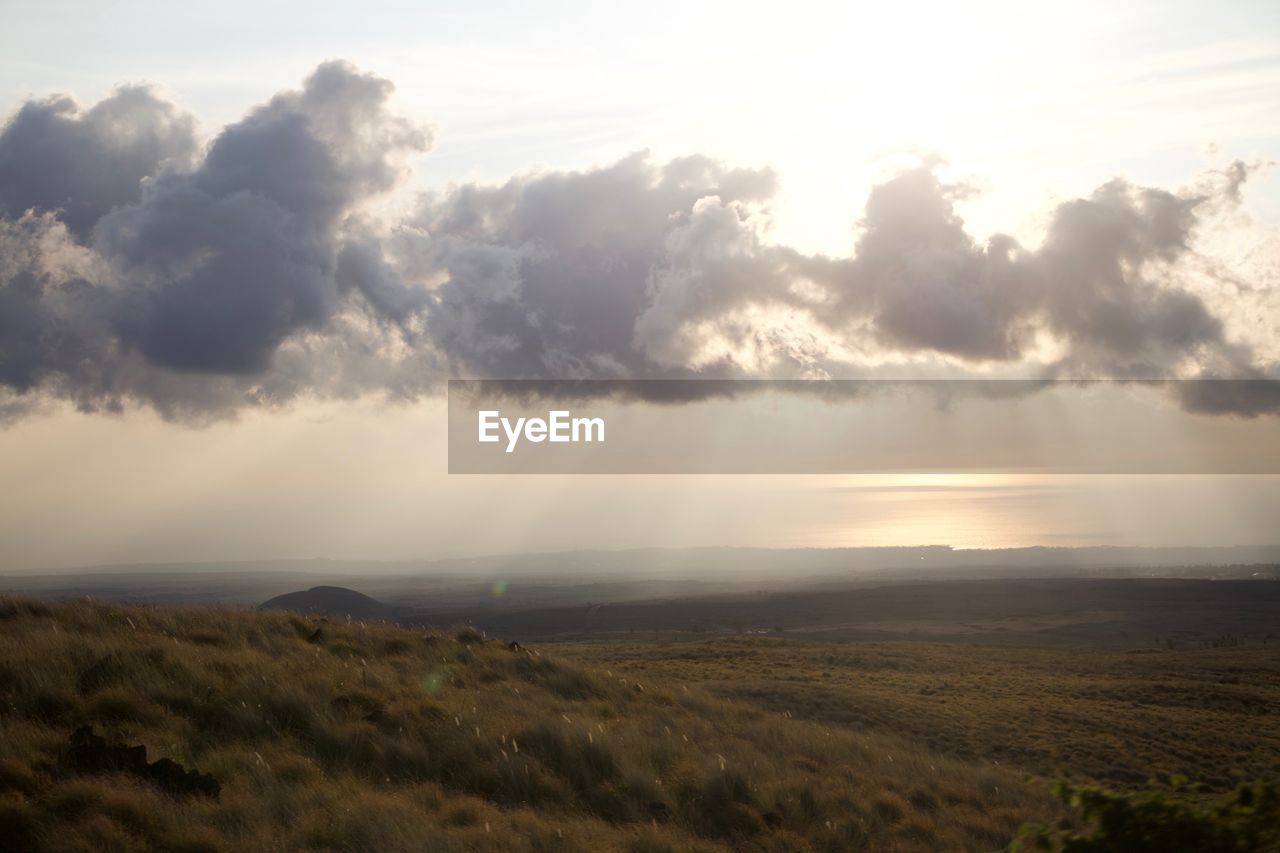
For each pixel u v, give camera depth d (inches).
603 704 860.0
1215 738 1444.4
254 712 613.0
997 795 842.2
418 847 430.3
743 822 592.7
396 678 786.8
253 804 469.1
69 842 392.5
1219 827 281.9
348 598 6855.3
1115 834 291.4
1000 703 1620.3
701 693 1123.9
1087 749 1293.1
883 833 634.8
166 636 772.0
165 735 552.7
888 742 1120.8
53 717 554.9
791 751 849.5
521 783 585.9
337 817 461.1
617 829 540.1
